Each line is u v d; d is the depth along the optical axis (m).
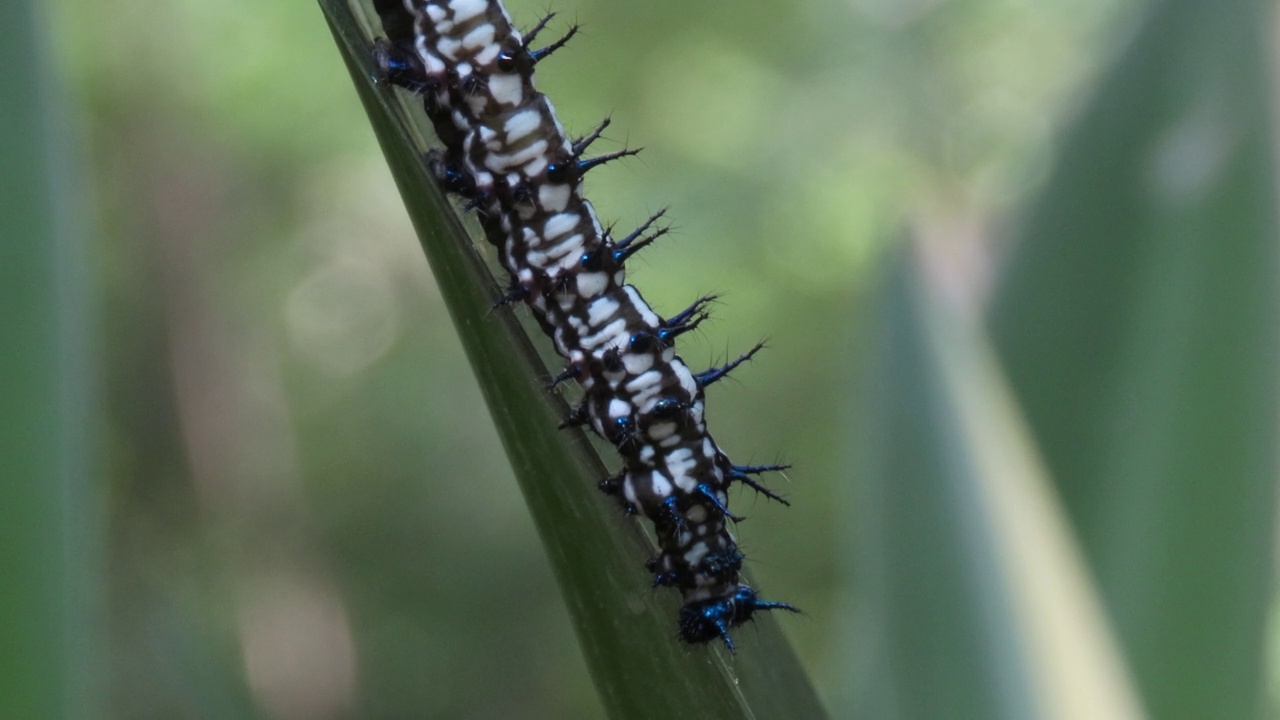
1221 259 0.26
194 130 0.60
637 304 0.25
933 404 0.25
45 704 0.23
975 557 0.24
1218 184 0.26
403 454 0.68
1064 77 0.52
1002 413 0.25
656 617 0.24
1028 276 0.26
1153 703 0.26
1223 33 0.26
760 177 0.58
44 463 0.23
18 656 0.23
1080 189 0.26
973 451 0.24
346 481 0.68
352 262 0.72
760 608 0.25
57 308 0.23
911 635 0.24
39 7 0.23
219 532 0.47
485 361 0.23
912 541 0.24
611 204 0.56
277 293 0.68
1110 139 0.26
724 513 0.25
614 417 0.25
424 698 0.62
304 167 0.63
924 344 0.25
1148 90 0.26
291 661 0.60
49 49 0.23
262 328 0.67
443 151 0.25
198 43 0.56
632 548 0.24
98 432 0.23
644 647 0.24
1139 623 0.26
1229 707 0.26
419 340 0.72
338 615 0.62
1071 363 0.26
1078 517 0.26
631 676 0.24
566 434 0.24
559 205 0.25
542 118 0.25
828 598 0.57
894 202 0.25
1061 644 0.24
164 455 0.62
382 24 0.25
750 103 0.60
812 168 0.58
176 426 0.63
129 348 0.62
